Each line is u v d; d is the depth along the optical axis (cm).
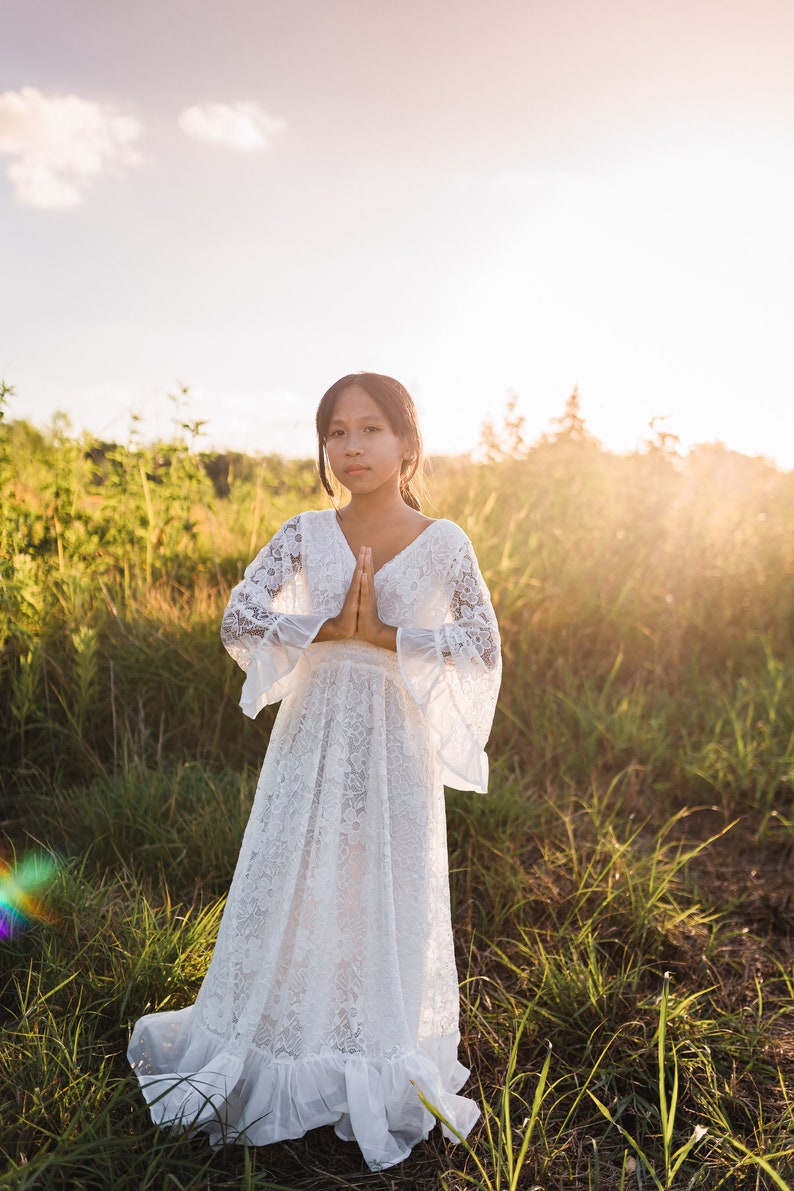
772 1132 242
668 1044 268
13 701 438
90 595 519
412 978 230
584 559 629
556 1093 258
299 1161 226
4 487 528
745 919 363
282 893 225
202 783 411
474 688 233
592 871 373
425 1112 228
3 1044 243
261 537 617
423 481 266
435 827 238
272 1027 224
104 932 297
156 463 601
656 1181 216
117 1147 210
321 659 233
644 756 493
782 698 537
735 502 698
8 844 371
